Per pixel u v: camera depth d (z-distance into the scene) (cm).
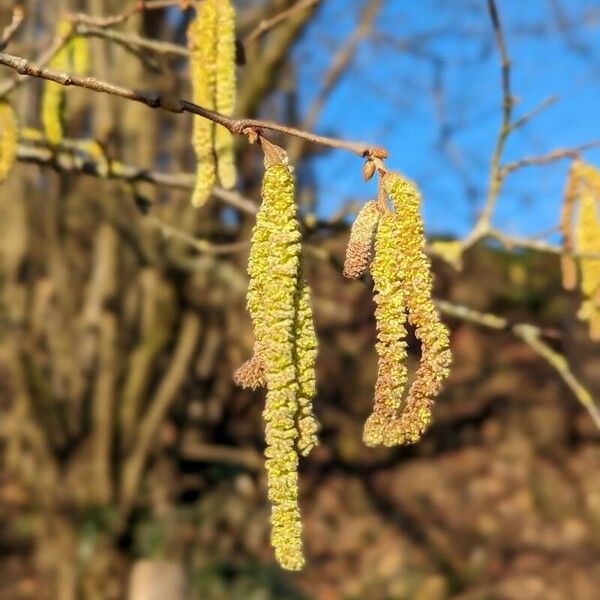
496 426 1088
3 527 817
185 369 821
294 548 162
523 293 1143
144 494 832
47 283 783
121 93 185
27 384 787
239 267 839
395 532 979
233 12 248
